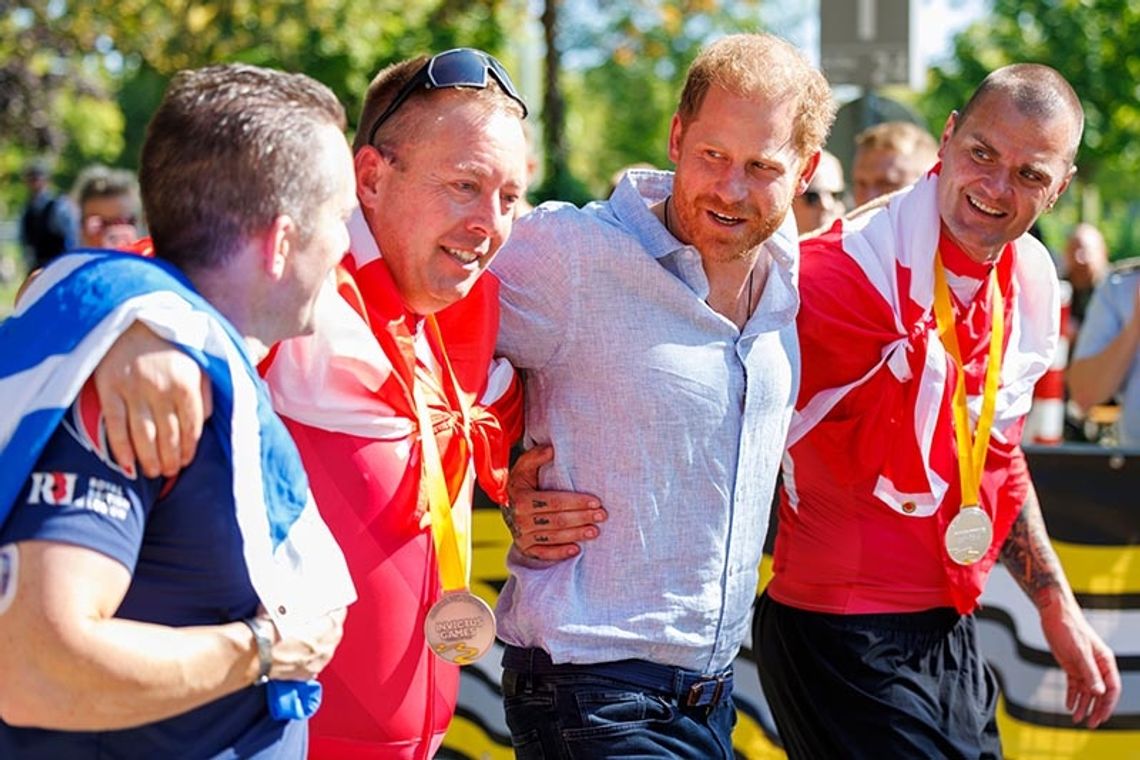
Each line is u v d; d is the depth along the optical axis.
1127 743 4.21
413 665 2.49
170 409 1.86
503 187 2.51
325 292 2.39
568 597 2.78
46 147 20.28
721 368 2.81
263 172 1.96
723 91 2.71
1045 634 3.66
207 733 1.99
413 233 2.49
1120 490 4.20
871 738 3.26
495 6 12.17
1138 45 17.30
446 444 2.57
